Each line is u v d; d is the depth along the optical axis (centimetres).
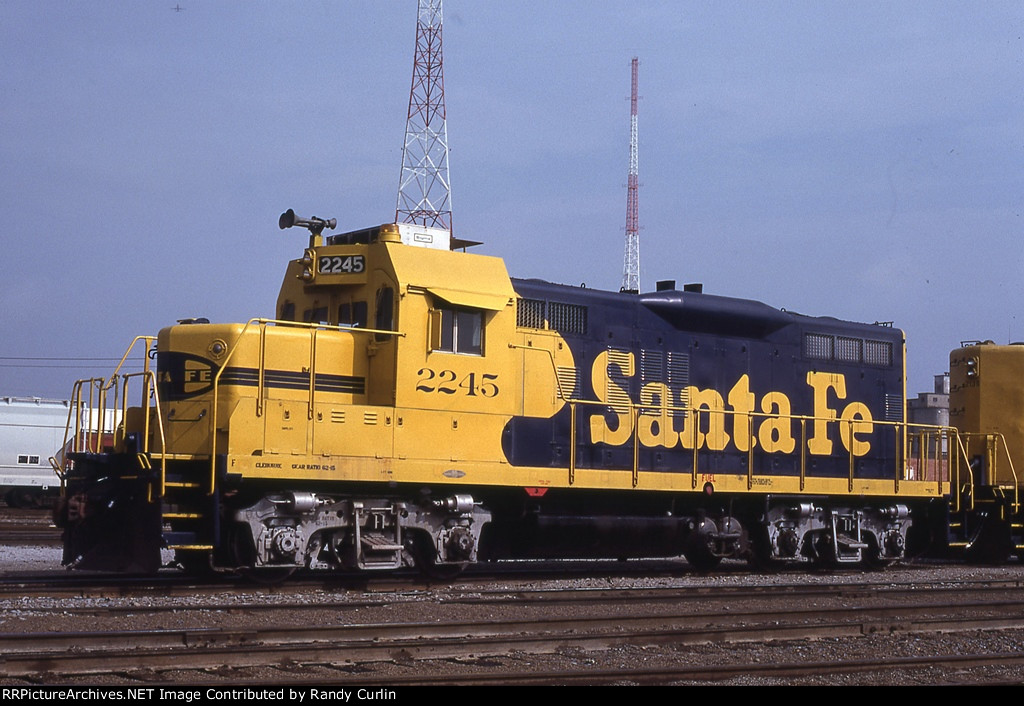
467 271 1548
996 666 967
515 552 1655
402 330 1460
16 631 984
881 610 1237
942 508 2098
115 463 1379
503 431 1566
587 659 950
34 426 3609
